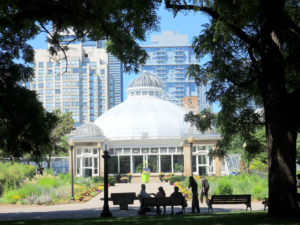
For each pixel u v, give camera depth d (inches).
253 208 807.1
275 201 450.6
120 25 637.3
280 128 456.8
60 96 5492.1
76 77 5516.7
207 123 670.5
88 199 1128.8
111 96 7012.8
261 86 483.2
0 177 1184.8
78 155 2106.3
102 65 5772.6
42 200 1027.3
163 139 2132.1
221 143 677.9
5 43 632.4
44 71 5487.2
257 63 605.9
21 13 487.2
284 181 447.8
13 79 592.1
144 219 540.4
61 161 2578.7
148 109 2459.4
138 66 686.5
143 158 2145.7
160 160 2149.4
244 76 611.8
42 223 513.3
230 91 595.2
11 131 535.5
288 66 607.8
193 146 2048.5
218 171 1989.4
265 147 1643.7
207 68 585.3
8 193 1087.0
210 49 577.0
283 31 584.1
